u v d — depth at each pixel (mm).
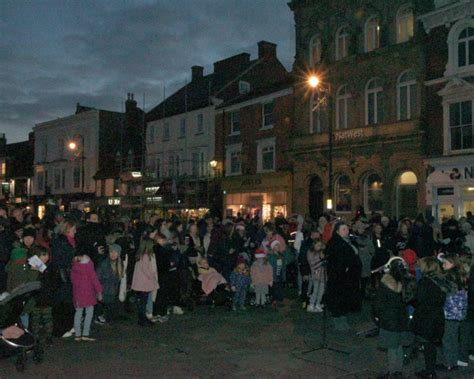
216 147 35656
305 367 8047
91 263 9680
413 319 7430
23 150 58500
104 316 11203
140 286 10859
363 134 25172
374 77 25281
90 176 46531
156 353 8812
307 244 13422
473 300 8266
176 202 35500
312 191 28547
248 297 14125
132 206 39562
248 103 33250
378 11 25141
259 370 7891
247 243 15008
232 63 41000
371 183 25422
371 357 8594
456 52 21875
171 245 12500
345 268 10023
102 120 46938
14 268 8984
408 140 23234
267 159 32062
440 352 8992
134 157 42125
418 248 13781
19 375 7559
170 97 44281
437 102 22500
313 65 28750
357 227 14078
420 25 23203
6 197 57844
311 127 28594
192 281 13250
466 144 21438
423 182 22797
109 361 8289
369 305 13203
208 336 10062
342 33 27406
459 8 21531
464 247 13047
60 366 7992
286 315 12148
